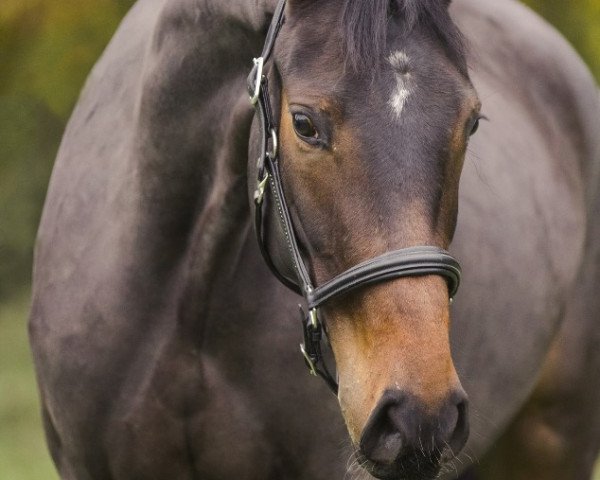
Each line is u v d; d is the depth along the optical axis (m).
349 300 3.72
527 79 6.36
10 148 15.02
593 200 6.61
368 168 3.59
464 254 5.22
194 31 4.41
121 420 4.70
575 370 6.47
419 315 3.55
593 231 6.55
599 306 6.52
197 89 4.45
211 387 4.62
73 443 4.88
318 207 3.73
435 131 3.59
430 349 3.51
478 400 5.44
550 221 6.01
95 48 12.47
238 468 4.67
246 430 4.63
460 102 3.65
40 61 12.49
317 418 4.66
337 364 3.81
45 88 12.62
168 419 4.64
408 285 3.57
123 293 4.68
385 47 3.62
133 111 4.89
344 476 4.75
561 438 6.57
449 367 3.52
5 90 12.76
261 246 4.15
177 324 4.61
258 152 4.07
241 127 4.27
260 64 3.99
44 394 5.01
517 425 6.62
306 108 3.68
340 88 3.63
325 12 3.80
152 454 4.70
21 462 10.73
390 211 3.58
